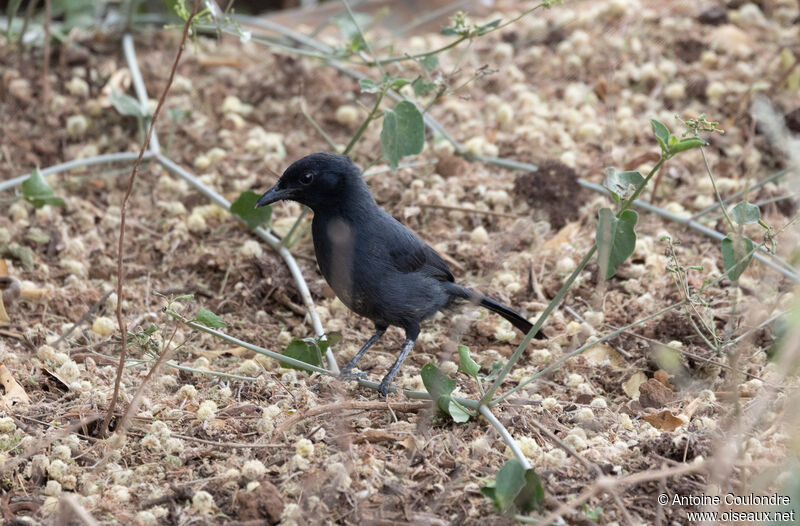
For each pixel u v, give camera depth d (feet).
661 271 39.86
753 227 42.27
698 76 53.88
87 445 28.73
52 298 37.60
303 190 33.24
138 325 36.60
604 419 30.58
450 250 42.24
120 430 28.19
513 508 25.14
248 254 40.93
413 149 34.65
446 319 38.52
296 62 53.57
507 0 64.39
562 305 38.73
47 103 50.29
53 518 25.23
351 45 41.68
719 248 42.01
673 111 52.37
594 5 61.46
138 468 27.35
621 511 25.67
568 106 53.26
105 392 31.01
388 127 34.32
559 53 56.90
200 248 42.24
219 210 44.24
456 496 26.18
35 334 35.29
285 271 40.24
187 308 37.63
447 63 56.08
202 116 51.11
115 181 46.70
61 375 32.35
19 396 31.09
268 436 28.78
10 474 27.14
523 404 30.99
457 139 50.01
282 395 31.76
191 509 25.63
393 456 27.96
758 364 33.83
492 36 59.21
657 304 37.73
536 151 48.85
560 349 35.50
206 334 36.47
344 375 33.12
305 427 29.27
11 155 47.52
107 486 26.66
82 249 41.45
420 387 32.58
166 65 54.44
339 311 38.91
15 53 53.52
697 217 42.16
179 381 33.06
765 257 39.91
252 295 39.37
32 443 28.32
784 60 51.57
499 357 35.29
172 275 40.70
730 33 57.16
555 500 25.72
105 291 39.01
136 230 43.45
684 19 58.70
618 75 54.60
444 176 47.37
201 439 28.78
